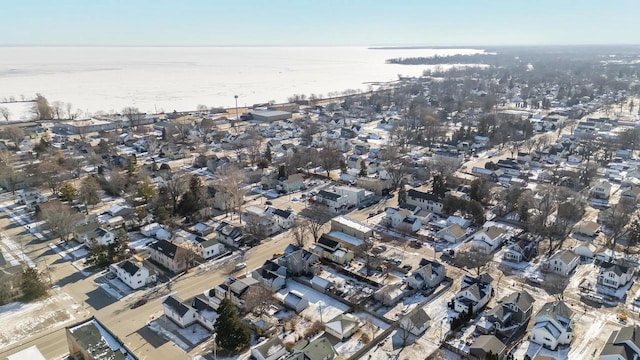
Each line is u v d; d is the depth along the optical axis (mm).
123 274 101625
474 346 75438
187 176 156625
